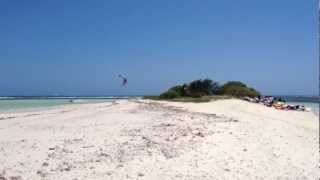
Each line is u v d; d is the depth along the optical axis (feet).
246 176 37.27
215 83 343.67
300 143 60.18
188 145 50.72
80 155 43.21
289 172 39.93
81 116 102.22
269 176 37.88
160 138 56.44
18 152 44.73
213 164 41.04
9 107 183.42
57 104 229.25
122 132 63.16
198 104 191.93
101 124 77.61
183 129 68.69
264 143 56.29
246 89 337.93
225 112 133.49
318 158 48.01
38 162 39.70
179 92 326.44
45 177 34.42
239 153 47.26
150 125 75.82
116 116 101.04
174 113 118.32
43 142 52.06
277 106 199.93
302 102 354.54
